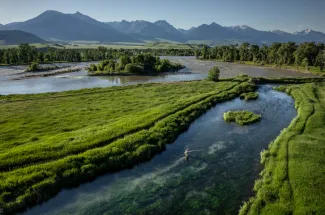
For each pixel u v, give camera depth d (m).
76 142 34.66
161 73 136.50
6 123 45.66
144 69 138.38
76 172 28.14
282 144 34.56
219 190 25.72
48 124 44.97
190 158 33.25
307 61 141.25
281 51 164.62
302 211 20.81
